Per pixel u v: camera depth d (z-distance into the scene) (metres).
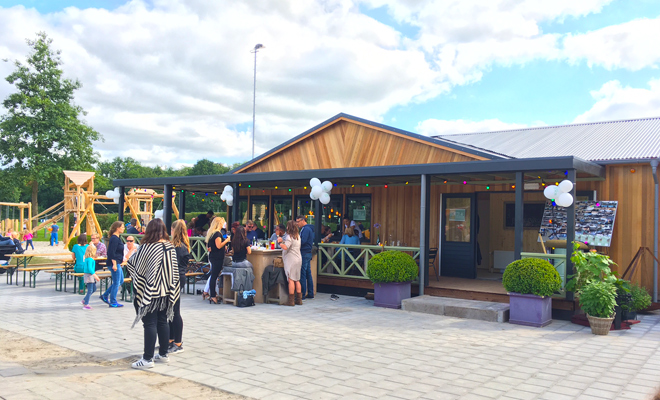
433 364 5.37
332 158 13.28
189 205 48.50
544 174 9.92
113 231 9.03
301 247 10.14
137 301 5.07
